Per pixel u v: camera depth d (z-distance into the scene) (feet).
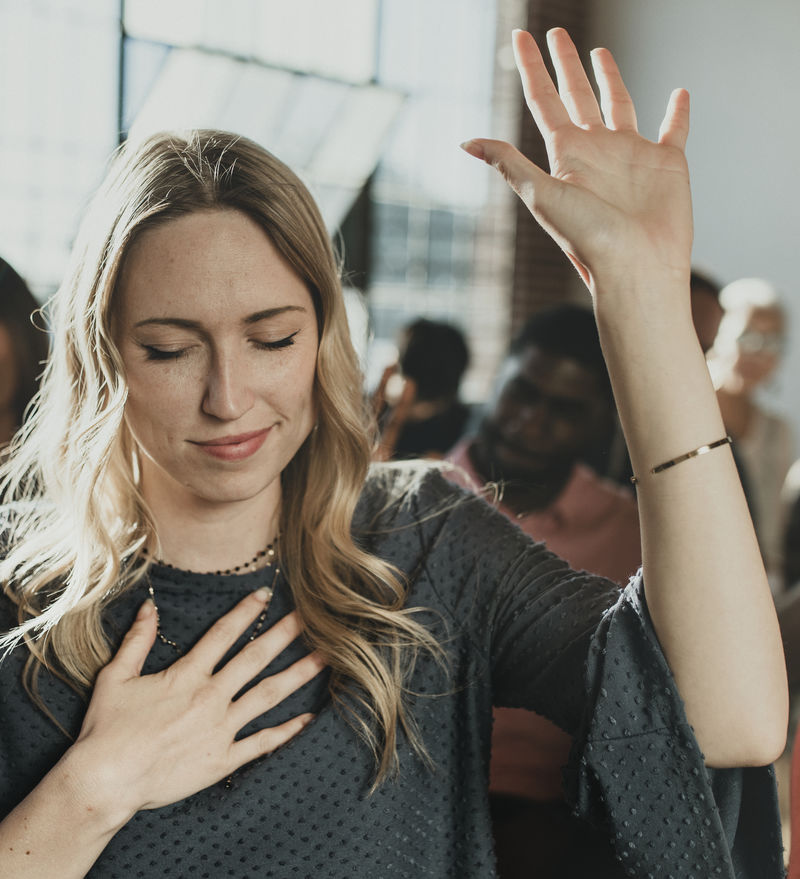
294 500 3.34
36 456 3.56
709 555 2.59
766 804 2.89
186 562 3.27
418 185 17.70
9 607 3.21
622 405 2.69
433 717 3.26
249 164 2.89
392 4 16.49
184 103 14.24
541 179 2.69
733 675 2.60
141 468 3.28
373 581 3.31
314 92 15.76
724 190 17.52
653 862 2.76
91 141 13.24
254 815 3.00
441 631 3.29
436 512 3.45
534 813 4.79
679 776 2.70
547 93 2.85
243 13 14.65
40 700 3.06
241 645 3.23
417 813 3.21
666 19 18.11
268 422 2.93
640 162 2.74
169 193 2.83
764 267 17.01
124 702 2.94
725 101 17.42
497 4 18.06
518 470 5.89
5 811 3.09
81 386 3.19
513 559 3.29
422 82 17.20
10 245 12.78
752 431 11.04
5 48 12.43
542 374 5.83
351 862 3.06
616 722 2.74
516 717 5.01
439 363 9.20
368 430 3.89
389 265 17.62
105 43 13.24
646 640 2.72
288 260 2.90
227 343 2.82
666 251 2.65
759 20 16.88
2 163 12.60
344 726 3.11
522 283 18.48
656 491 2.64
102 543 3.13
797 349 16.34
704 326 7.80
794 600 5.81
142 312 2.82
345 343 3.17
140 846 2.95
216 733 2.95
